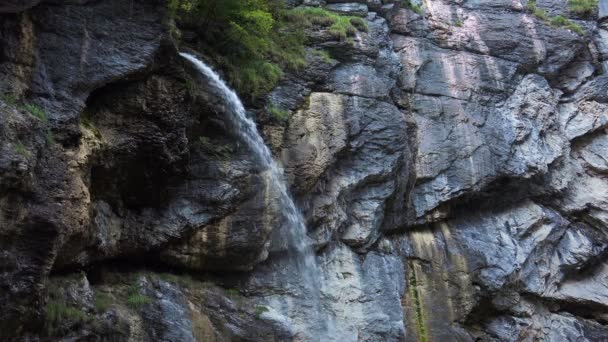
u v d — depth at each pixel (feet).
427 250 56.65
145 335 32.81
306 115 47.47
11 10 26.99
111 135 32.60
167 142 35.12
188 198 38.04
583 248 64.75
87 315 29.78
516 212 63.52
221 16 42.88
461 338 53.72
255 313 39.04
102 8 31.94
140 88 33.81
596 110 72.49
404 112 60.29
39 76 28.53
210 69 40.11
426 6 69.92
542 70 70.90
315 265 45.68
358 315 46.03
